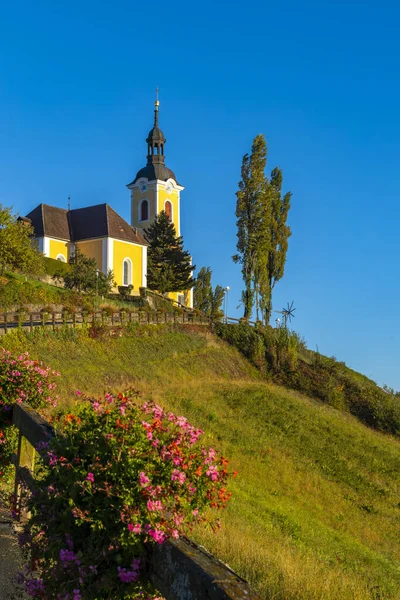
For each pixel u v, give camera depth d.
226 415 30.45
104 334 38.72
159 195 83.25
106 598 3.71
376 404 44.50
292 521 15.86
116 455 4.02
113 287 60.97
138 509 3.70
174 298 75.25
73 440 4.37
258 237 60.31
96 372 32.66
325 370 50.84
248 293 60.06
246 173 61.00
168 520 3.74
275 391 38.50
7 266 49.03
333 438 30.81
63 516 3.94
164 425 4.52
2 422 7.94
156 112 85.62
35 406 8.92
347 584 8.50
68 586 3.79
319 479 23.89
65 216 69.06
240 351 50.47
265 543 10.64
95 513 3.78
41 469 4.68
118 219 68.44
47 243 64.56
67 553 3.80
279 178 65.62
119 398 4.60
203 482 4.32
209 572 3.07
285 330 51.16
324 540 15.21
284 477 22.48
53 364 31.03
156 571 3.58
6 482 8.45
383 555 16.28
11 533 6.61
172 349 43.53
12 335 32.22
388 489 25.00
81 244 66.94
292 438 29.36
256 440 27.36
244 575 6.51
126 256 67.31
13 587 5.19
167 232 73.50
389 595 10.30
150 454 4.13
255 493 18.66
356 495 23.41
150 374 36.78
